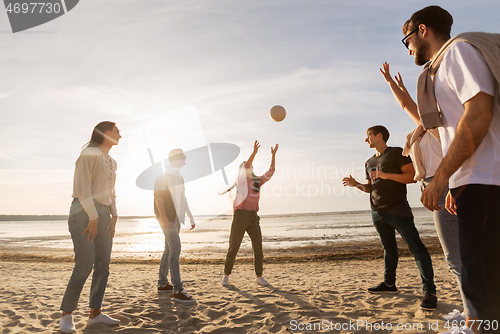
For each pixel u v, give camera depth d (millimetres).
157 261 9562
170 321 2777
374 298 3459
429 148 2559
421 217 26828
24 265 8375
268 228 25297
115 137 2695
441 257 7973
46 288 4465
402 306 3090
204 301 3475
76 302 2506
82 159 2439
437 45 1596
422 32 1624
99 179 2543
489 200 1098
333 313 2922
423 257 3004
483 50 1118
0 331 2461
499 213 1085
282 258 9617
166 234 3547
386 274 3764
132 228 28250
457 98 1259
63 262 9469
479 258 1109
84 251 2447
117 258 10367
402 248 10398
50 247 15273
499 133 1140
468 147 1098
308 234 19688
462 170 1176
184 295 3443
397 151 3283
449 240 2383
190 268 7516
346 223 29391
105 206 2641
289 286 4445
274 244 14727
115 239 19469
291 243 14938
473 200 1127
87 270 2480
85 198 2412
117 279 5402
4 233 27578
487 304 1099
